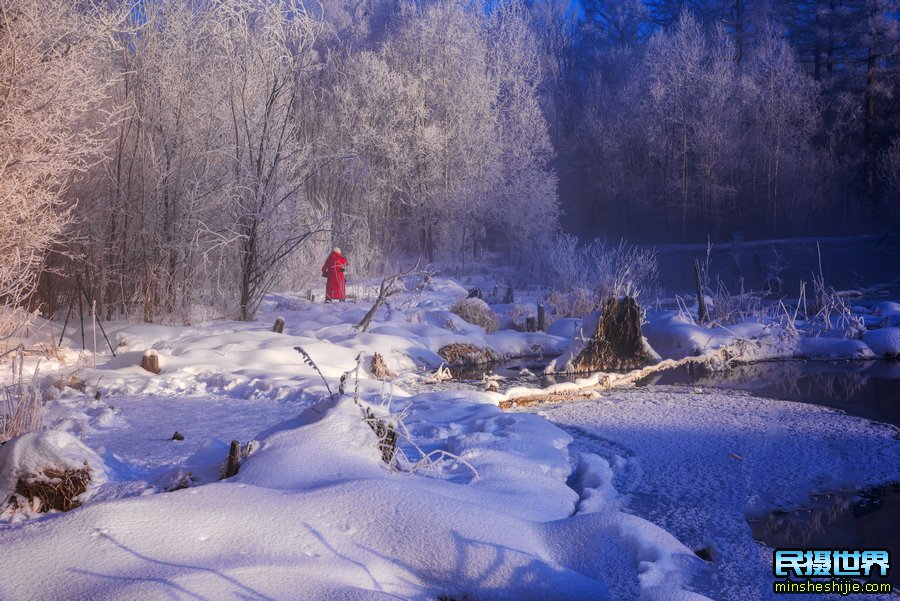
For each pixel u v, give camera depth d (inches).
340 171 1128.8
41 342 450.9
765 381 466.0
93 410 328.5
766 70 1868.8
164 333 514.9
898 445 293.0
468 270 1283.2
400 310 692.1
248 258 612.7
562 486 228.1
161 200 584.1
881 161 1803.6
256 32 637.3
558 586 153.3
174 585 133.7
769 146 1830.7
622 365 525.7
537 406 382.6
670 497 229.9
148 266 569.3
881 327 630.5
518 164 1456.7
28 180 384.2
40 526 154.8
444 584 153.4
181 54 598.2
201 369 422.9
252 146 622.8
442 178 1416.1
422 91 1414.9
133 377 403.9
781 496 231.9
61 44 417.4
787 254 1510.8
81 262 546.9
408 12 1615.4
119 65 581.6
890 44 1834.4
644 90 2025.1
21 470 183.0
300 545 153.6
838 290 960.3
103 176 563.8
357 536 160.7
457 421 316.5
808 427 324.8
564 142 2139.5
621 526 175.6
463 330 639.1
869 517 214.5
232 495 168.4
